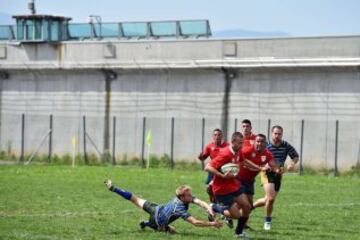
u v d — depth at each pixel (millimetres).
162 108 135750
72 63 143625
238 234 46625
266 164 50406
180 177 102875
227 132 129500
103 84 141375
